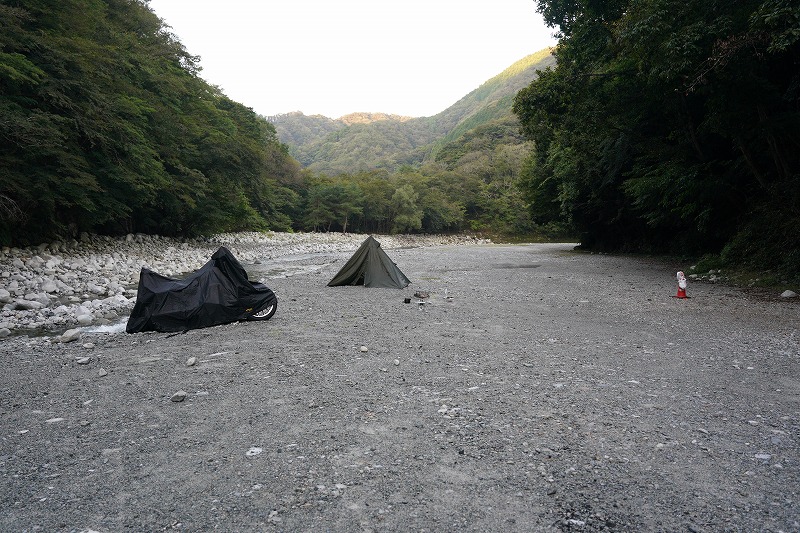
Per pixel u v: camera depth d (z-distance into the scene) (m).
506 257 32.72
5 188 17.75
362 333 8.79
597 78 19.00
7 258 18.05
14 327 9.65
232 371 6.38
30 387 5.78
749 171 18.02
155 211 35.09
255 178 39.59
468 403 5.12
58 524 2.96
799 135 15.16
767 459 3.79
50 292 14.08
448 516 3.04
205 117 41.06
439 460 3.81
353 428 4.46
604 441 4.15
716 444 4.07
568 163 31.45
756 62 13.52
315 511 3.09
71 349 7.68
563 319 10.19
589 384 5.77
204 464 3.76
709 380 5.90
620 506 3.14
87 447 4.10
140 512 3.09
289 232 73.69
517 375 6.16
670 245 28.69
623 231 35.16
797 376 6.02
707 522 2.95
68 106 19.67
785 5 10.57
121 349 7.67
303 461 3.80
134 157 24.19
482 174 117.62
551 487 3.38
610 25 17.77
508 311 11.21
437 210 95.06
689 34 12.84
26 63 17.59
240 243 43.81
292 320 10.06
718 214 20.31
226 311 9.59
